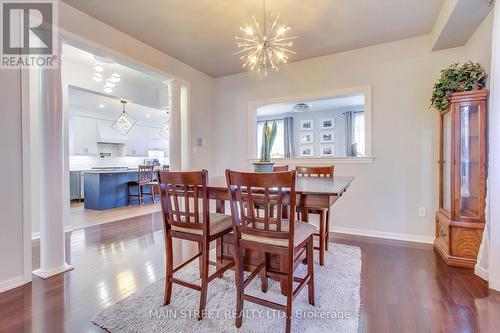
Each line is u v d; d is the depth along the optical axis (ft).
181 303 5.75
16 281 6.64
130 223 13.38
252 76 13.82
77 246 9.71
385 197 10.82
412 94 10.31
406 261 8.10
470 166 7.89
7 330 4.90
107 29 9.34
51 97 7.43
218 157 14.89
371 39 10.41
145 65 10.81
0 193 6.46
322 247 7.79
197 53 11.71
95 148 24.81
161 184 5.71
